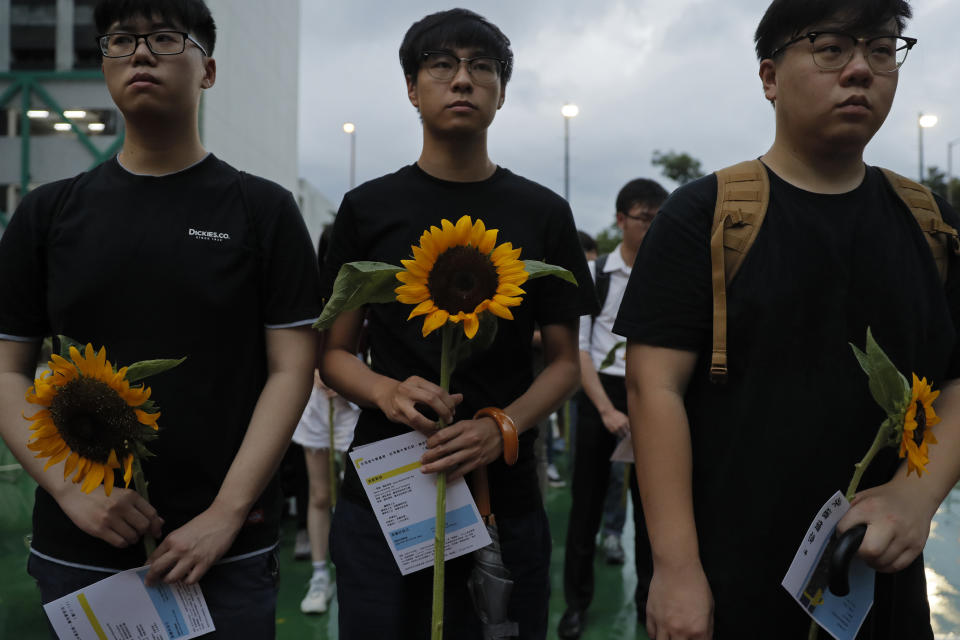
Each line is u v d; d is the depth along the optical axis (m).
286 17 24.31
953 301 1.33
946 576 3.58
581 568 3.06
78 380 1.30
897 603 1.31
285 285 1.62
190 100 1.56
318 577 3.39
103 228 1.53
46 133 16.05
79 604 1.39
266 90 22.02
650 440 1.28
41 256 1.57
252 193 1.62
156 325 1.51
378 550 1.72
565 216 1.87
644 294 1.34
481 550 1.63
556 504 5.30
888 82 1.26
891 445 1.18
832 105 1.24
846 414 1.24
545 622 1.83
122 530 1.39
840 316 1.25
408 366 1.77
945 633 2.97
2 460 6.02
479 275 1.37
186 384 1.51
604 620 3.25
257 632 1.55
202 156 1.63
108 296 1.50
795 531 1.24
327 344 1.87
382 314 1.79
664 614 1.20
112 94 1.53
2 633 2.96
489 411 1.66
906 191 1.35
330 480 3.46
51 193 1.58
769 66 1.37
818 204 1.30
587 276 1.89
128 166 1.59
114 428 1.31
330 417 3.33
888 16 1.24
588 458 3.09
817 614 1.21
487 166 1.85
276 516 1.64
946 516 4.55
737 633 1.24
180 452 1.50
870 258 1.27
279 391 1.58
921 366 1.29
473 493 1.69
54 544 1.50
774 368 1.25
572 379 1.83
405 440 1.61
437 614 1.51
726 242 1.28
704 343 1.33
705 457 1.29
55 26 16.00
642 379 1.32
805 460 1.24
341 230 1.86
